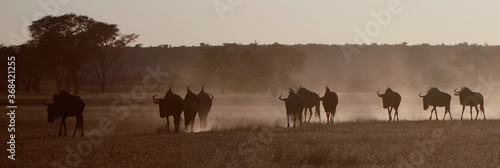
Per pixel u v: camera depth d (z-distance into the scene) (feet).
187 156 167.22
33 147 193.26
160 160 161.68
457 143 201.05
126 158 166.71
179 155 168.45
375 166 154.20
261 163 156.25
